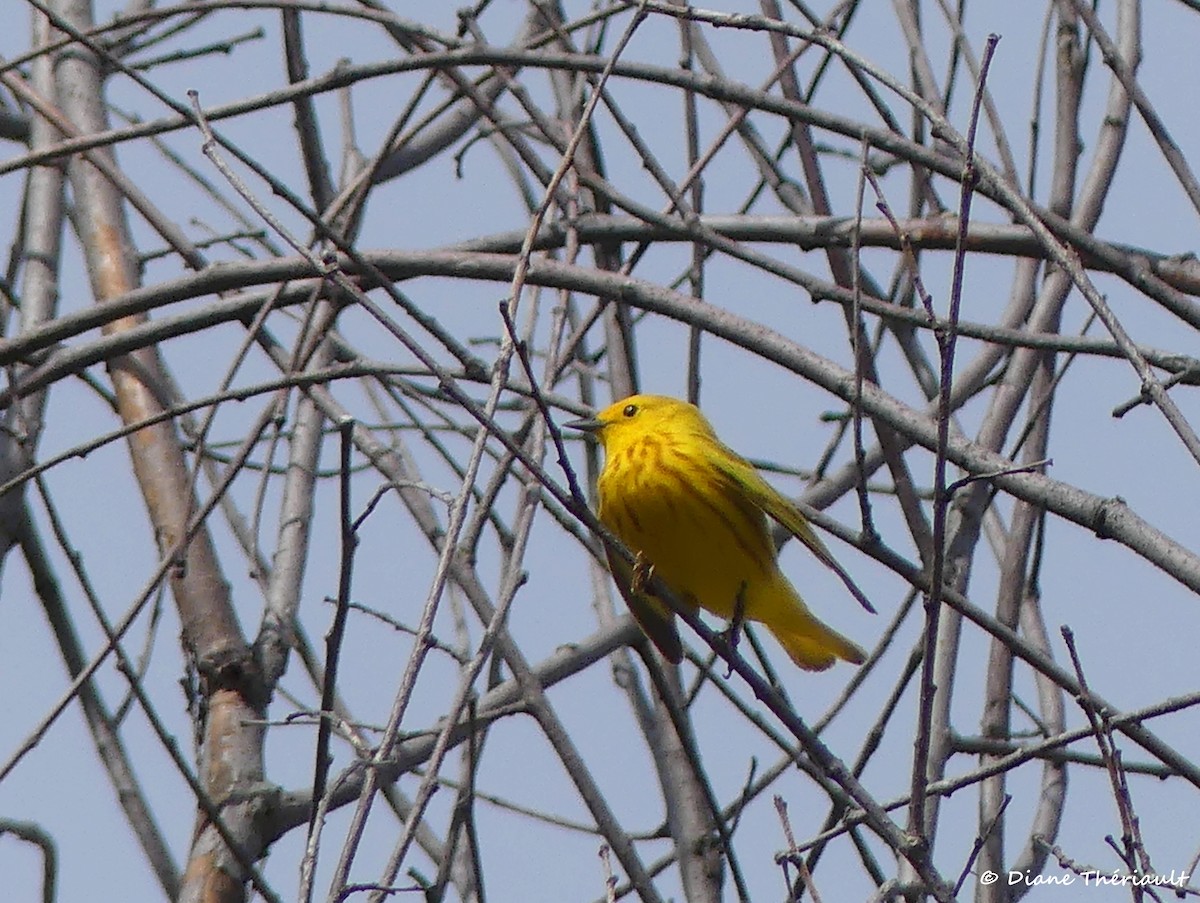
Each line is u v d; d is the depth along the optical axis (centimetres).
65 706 911
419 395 1136
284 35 1328
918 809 768
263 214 822
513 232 1218
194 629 1122
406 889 867
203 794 924
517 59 1114
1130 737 832
